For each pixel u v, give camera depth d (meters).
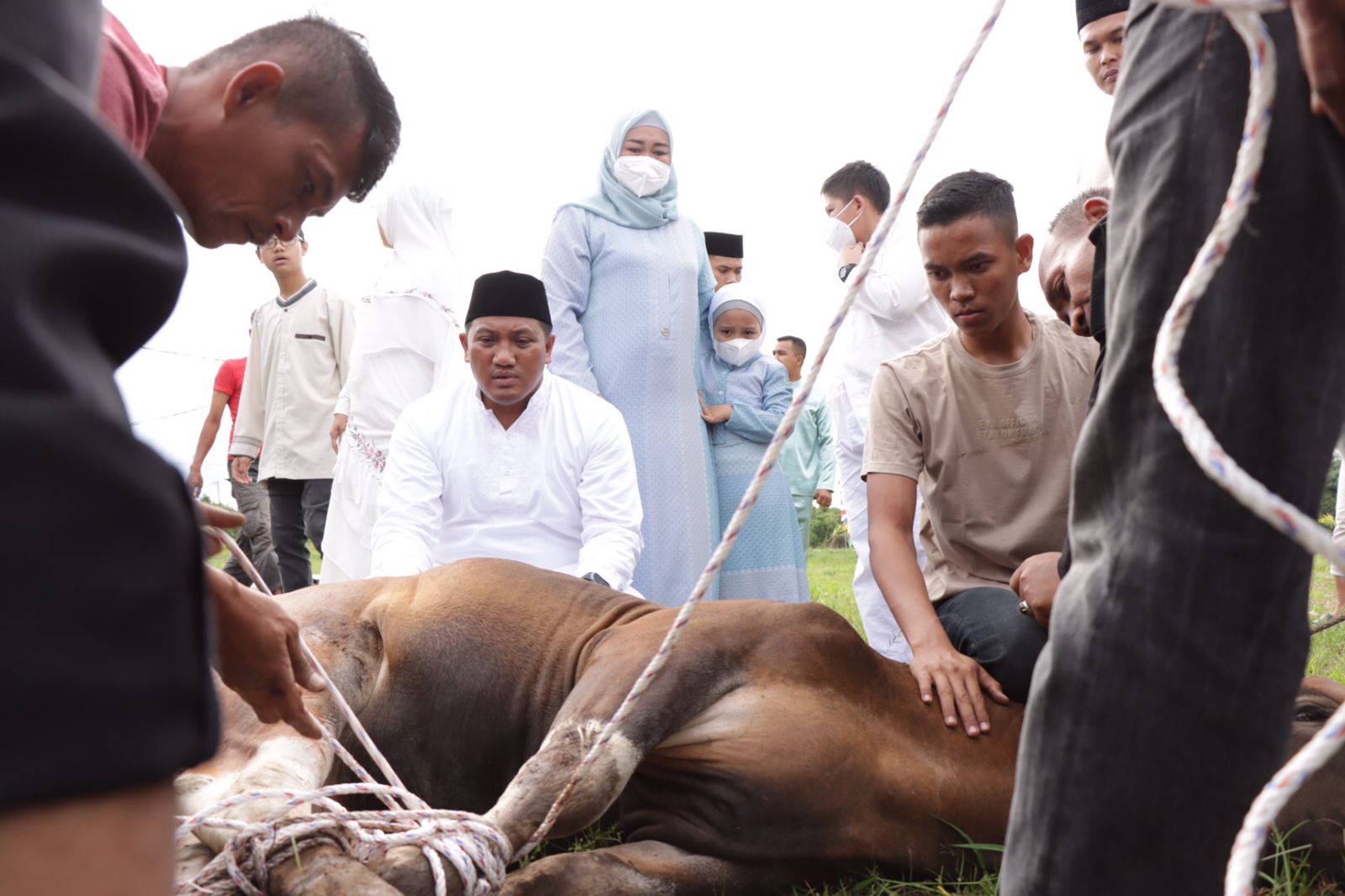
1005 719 3.51
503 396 4.90
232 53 2.34
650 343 6.11
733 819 3.21
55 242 0.75
